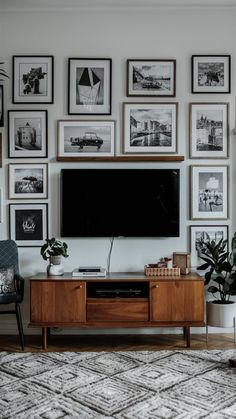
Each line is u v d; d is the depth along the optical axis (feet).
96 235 13.94
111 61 14.14
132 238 14.12
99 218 13.96
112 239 14.10
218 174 14.11
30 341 13.16
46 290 12.43
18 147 14.11
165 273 12.98
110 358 11.35
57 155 14.11
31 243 14.10
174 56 14.17
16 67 14.12
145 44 14.17
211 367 10.63
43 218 14.10
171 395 8.98
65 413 8.20
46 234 14.10
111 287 13.16
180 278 12.51
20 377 10.02
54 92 14.14
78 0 13.64
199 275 13.21
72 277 12.73
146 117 14.14
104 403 8.62
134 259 14.12
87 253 14.12
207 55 14.10
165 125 14.12
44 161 14.12
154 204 13.93
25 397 8.92
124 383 9.63
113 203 13.96
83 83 14.14
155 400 8.74
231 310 12.58
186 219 14.11
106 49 14.17
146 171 13.92
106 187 13.93
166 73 14.12
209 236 14.10
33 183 14.11
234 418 7.93
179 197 13.98
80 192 13.93
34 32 14.17
